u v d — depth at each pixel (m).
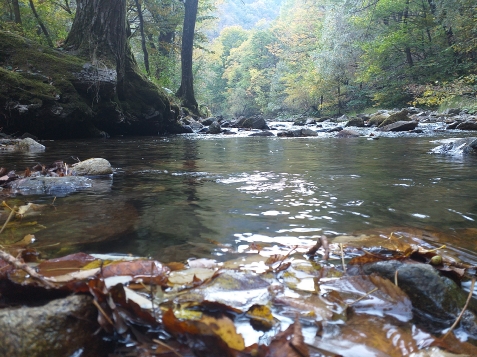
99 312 0.84
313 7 44.34
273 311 0.96
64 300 0.85
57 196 2.36
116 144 6.73
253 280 1.11
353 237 1.57
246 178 3.05
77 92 8.20
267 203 2.18
